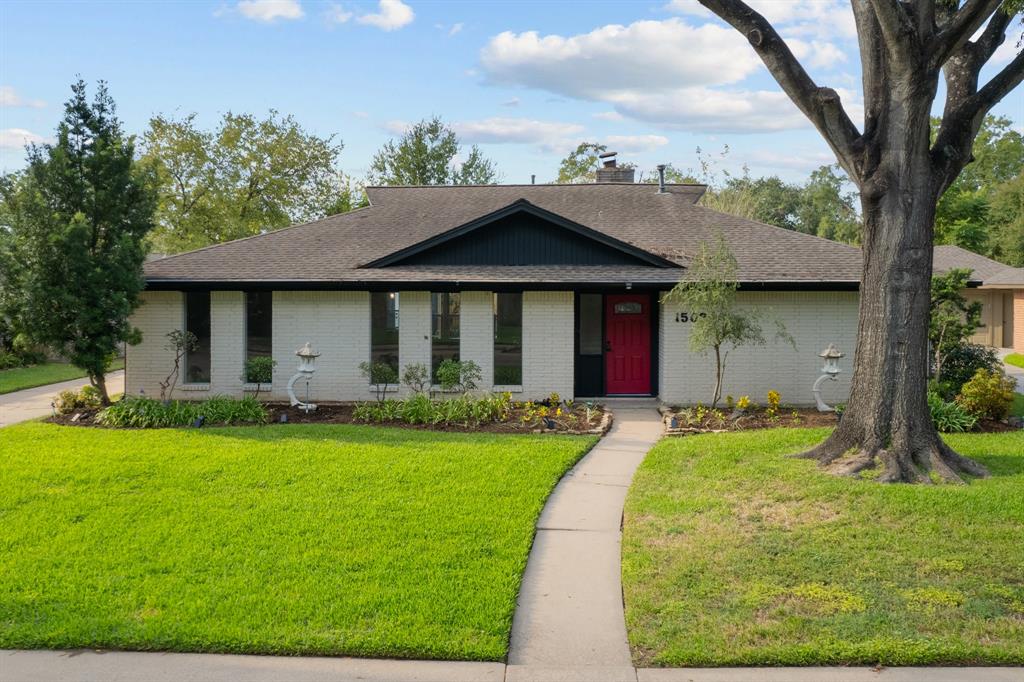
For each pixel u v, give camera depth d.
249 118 45.75
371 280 16.62
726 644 5.73
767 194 60.50
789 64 10.09
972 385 14.42
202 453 11.62
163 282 16.77
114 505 8.99
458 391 17.27
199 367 17.98
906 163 10.05
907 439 9.95
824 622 6.05
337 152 48.59
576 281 16.52
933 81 9.71
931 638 5.78
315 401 17.50
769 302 16.95
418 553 7.45
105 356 15.59
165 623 5.98
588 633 6.02
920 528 7.92
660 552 7.55
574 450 11.99
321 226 20.44
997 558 7.16
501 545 7.67
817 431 12.75
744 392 17.00
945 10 11.09
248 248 18.91
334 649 5.63
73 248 14.52
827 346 16.89
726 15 10.20
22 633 5.83
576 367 18.23
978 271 35.06
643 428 14.60
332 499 9.16
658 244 18.61
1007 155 57.38
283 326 17.59
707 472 10.37
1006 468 10.23
